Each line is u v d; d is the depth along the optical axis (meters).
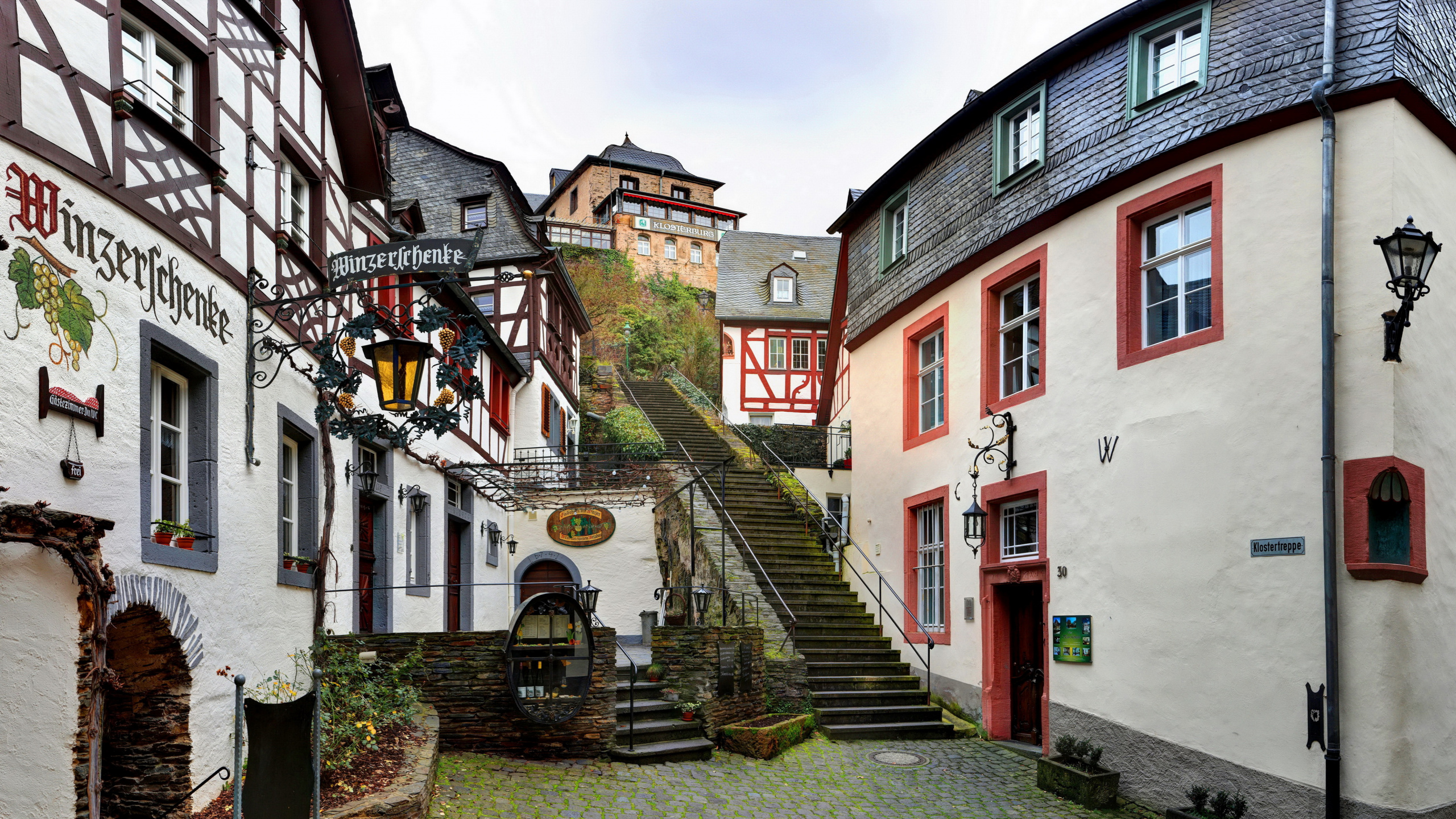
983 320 11.55
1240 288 8.16
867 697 11.60
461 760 8.76
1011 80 10.83
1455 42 8.54
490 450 17.31
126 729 6.14
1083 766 8.80
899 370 13.78
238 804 4.89
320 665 8.32
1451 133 8.07
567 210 58.66
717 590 13.62
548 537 19.05
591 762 9.16
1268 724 7.57
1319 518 7.39
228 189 7.17
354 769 6.99
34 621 4.92
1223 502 8.10
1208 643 8.12
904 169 13.42
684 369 38.44
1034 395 10.46
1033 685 10.66
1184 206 8.98
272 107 8.15
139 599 5.64
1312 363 7.59
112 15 5.80
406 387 7.15
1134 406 9.06
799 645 12.80
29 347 4.92
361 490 10.48
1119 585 9.06
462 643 9.27
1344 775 7.05
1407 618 7.07
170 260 6.26
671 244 50.84
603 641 9.45
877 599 13.77
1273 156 8.06
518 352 20.91
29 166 4.98
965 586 11.65
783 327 31.83
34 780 4.87
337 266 7.26
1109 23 9.55
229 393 7.02
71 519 4.93
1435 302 7.79
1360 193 7.50
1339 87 7.63
